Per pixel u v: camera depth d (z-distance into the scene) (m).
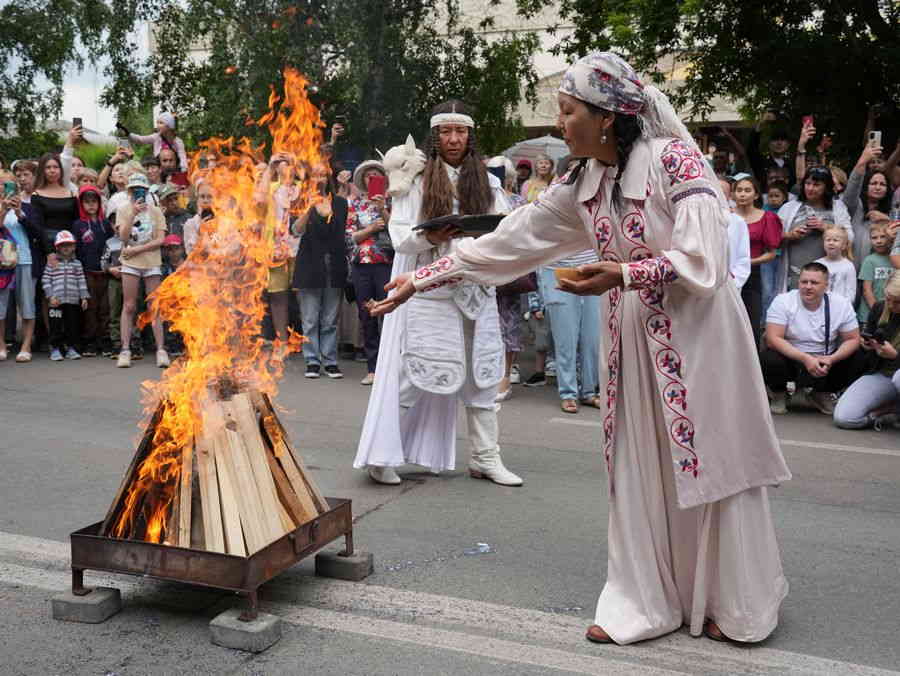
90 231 9.80
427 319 5.01
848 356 7.25
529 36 15.83
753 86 13.05
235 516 3.31
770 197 8.70
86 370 9.06
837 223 8.02
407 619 3.46
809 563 4.09
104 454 5.89
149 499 3.47
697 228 2.88
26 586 3.74
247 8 14.54
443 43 15.51
